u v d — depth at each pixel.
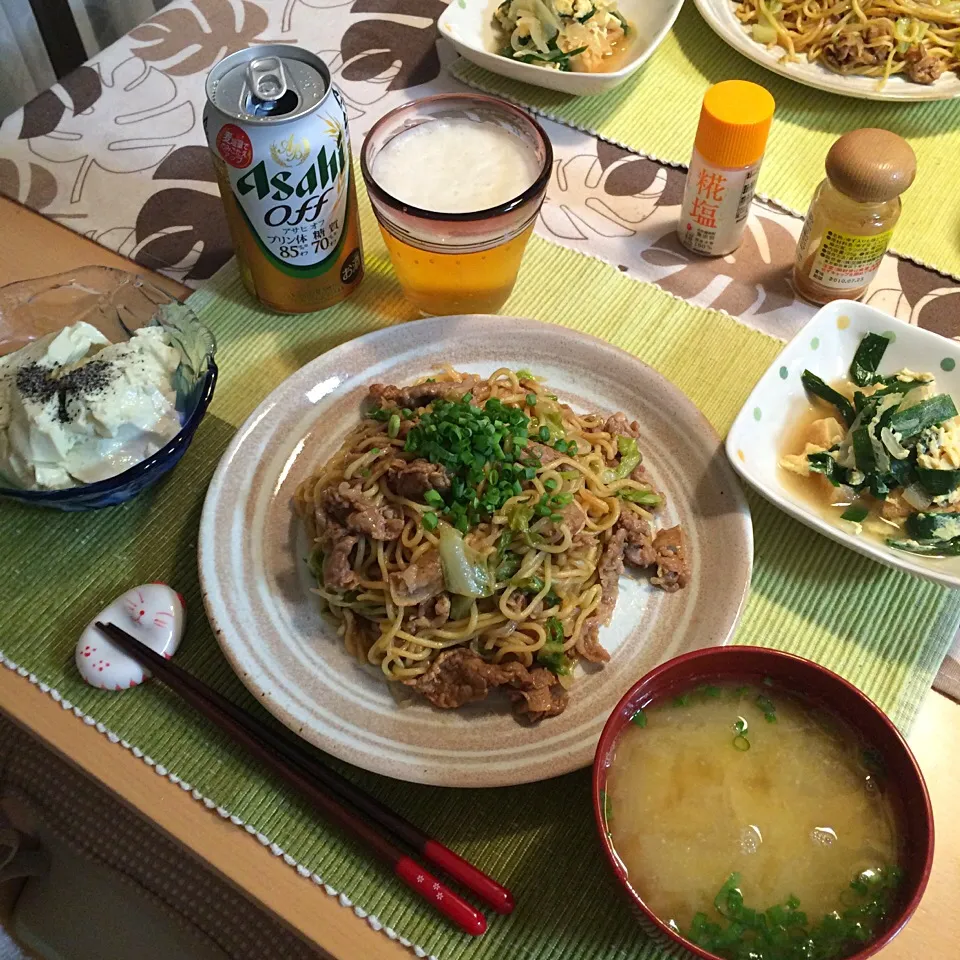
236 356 0.61
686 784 0.42
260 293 0.61
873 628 0.50
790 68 0.71
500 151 0.59
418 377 0.57
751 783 0.42
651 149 0.70
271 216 0.56
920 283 0.62
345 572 0.49
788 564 0.52
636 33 0.75
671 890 0.40
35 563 0.53
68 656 0.50
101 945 0.67
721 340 0.60
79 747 0.48
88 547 0.54
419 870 0.43
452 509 0.49
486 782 0.43
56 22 1.04
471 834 0.45
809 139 0.70
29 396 0.53
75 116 0.73
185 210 0.67
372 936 0.43
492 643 0.49
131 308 0.59
